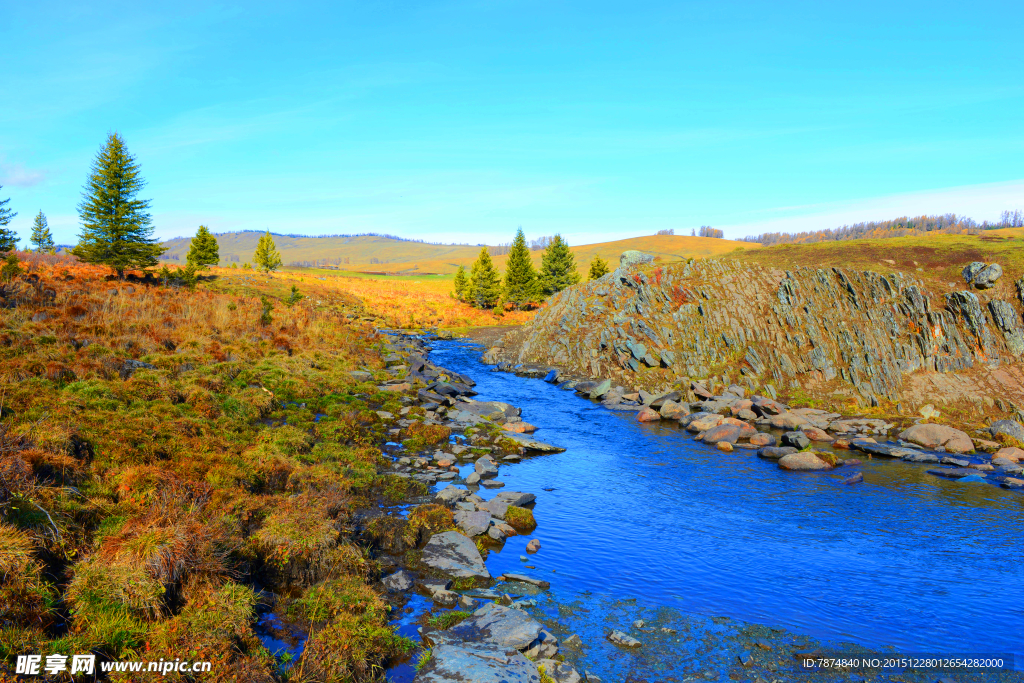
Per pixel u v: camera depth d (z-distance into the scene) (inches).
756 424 1352.1
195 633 376.8
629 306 1996.8
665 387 1641.2
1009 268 1829.5
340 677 383.6
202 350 1202.6
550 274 4188.0
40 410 655.1
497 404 1359.5
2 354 853.2
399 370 1626.5
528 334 2458.2
